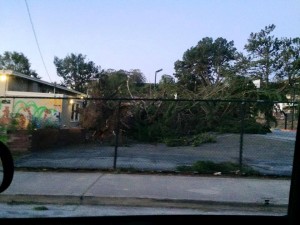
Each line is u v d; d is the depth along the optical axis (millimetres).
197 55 73688
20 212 6711
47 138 14633
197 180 9859
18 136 12625
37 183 9000
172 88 22266
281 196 8164
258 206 7531
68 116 27672
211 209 7480
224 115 21062
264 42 40625
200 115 20531
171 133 20391
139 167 11594
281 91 25562
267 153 16172
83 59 87188
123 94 22156
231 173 10789
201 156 14953
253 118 23734
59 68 87250
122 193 8125
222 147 18219
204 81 26141
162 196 7902
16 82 28188
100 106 21094
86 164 11961
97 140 20469
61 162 12203
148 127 20734
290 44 37094
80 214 6688
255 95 23078
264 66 33031
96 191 8266
